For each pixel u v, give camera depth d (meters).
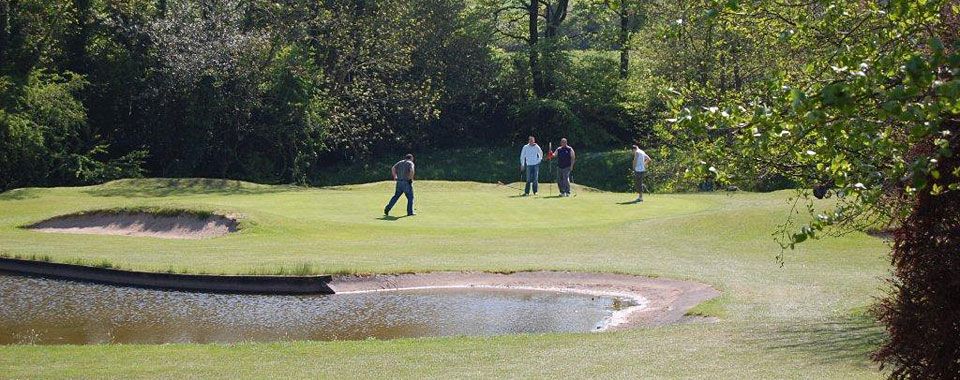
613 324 21.56
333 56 68.44
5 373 13.67
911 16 9.02
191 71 61.38
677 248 30.31
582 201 41.72
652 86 57.62
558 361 14.19
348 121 68.94
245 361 14.71
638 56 74.12
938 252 9.38
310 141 66.00
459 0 74.75
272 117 64.75
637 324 21.39
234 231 33.22
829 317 18.41
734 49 41.84
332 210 38.19
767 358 13.75
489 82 77.62
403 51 68.56
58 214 36.50
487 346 15.88
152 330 21.02
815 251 28.45
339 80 68.19
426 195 43.59
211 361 14.73
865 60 8.59
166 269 26.38
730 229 32.50
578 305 23.84
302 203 40.03
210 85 62.06
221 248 30.19
